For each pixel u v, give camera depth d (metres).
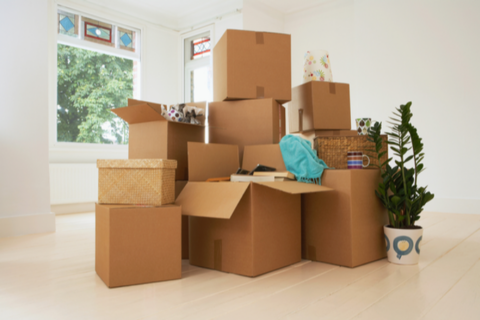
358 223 1.69
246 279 1.47
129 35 4.73
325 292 1.31
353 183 1.67
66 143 4.06
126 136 4.68
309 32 4.72
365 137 1.84
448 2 3.56
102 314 1.12
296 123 2.40
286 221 1.68
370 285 1.39
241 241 1.53
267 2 4.59
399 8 3.84
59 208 3.88
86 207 4.12
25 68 2.59
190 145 1.77
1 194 2.47
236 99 2.06
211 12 4.81
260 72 2.04
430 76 3.65
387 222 1.88
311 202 1.81
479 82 3.40
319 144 1.87
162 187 1.48
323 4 4.57
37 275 1.56
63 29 4.11
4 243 2.26
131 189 1.50
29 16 2.62
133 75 4.79
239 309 1.15
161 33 5.02
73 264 1.74
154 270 1.44
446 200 3.54
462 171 3.47
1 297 1.28
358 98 4.11
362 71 4.08
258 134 2.01
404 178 1.72
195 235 1.72
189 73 5.23
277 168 1.85
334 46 4.50
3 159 2.48
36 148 2.64
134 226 1.41
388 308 1.16
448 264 1.70
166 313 1.12
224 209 1.40
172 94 5.14
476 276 1.51
